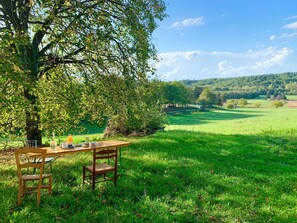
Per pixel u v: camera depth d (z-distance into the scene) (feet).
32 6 30.96
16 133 38.91
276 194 21.97
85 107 39.22
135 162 29.91
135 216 16.97
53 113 33.40
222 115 245.86
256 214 18.10
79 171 25.99
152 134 56.39
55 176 24.32
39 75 36.65
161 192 21.59
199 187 23.03
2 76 22.84
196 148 39.45
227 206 19.20
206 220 16.96
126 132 56.85
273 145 43.24
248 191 22.47
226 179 25.22
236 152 37.35
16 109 32.19
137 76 39.06
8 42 24.77
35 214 16.60
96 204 18.63
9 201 18.25
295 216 17.95
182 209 18.39
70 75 37.19
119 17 35.22
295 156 36.70
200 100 356.18
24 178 18.51
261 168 29.68
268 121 118.32
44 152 18.26
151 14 38.68
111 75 36.65
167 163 29.78
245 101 374.02
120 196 20.57
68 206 18.33
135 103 41.11
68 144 22.27
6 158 33.22
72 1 30.96
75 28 29.37
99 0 34.12
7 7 33.32
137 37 35.50
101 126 41.14
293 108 319.47
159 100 50.88
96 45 30.89
